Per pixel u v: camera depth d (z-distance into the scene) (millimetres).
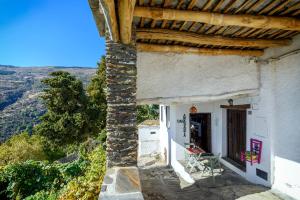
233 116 9406
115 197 3270
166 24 4785
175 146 11352
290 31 5312
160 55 6414
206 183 7859
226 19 4062
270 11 4113
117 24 3316
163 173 10688
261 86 7102
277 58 6426
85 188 4594
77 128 29750
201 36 5309
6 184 11773
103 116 31422
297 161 5875
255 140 7453
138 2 3711
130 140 4434
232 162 9125
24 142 25156
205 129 11789
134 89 4512
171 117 12195
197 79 6664
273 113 6652
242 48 6730
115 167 4348
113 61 4461
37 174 11898
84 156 12281
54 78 30750
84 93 32344
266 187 6922
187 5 3803
